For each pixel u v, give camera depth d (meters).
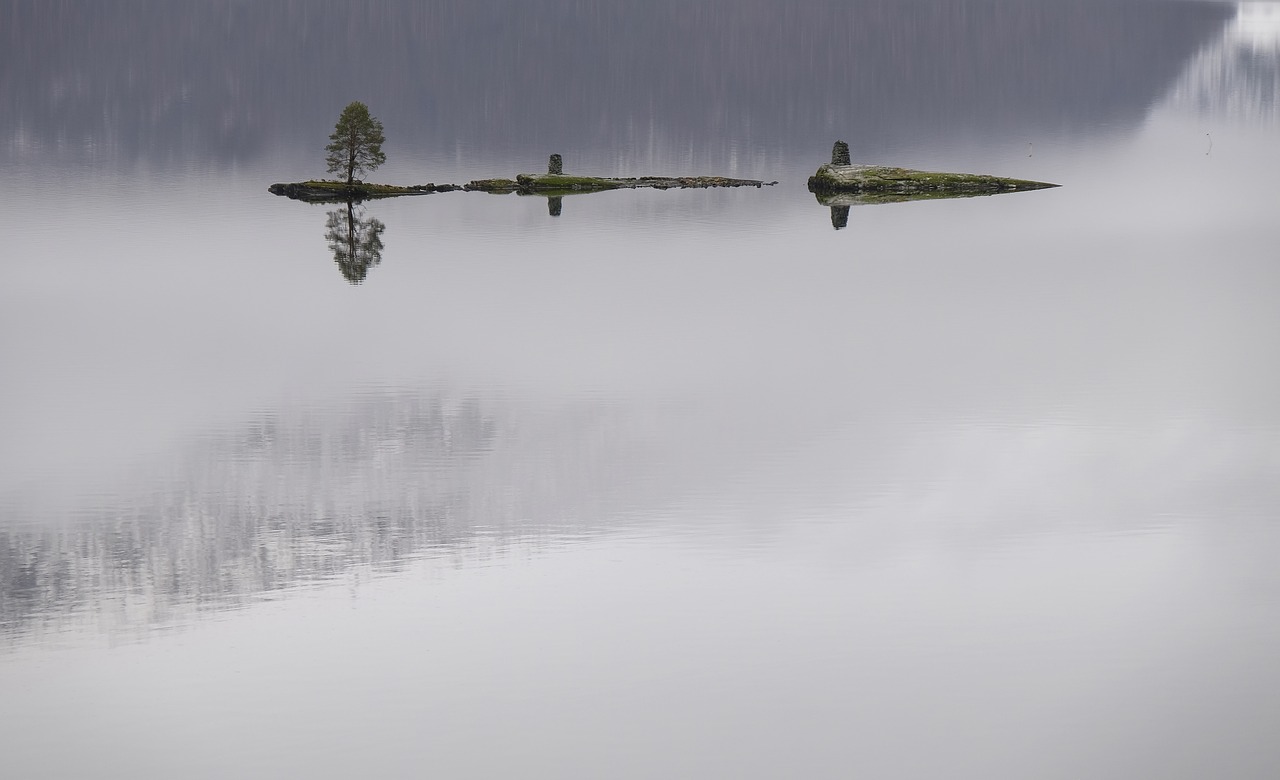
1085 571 70.56
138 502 84.25
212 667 60.41
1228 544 74.31
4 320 150.25
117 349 134.75
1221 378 115.19
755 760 53.81
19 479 89.56
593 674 59.75
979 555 73.06
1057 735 55.16
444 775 52.91
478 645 62.41
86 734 54.94
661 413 106.69
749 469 89.69
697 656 61.34
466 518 80.06
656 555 73.50
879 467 89.75
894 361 125.12
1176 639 62.41
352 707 56.97
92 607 66.88
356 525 79.38
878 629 63.88
